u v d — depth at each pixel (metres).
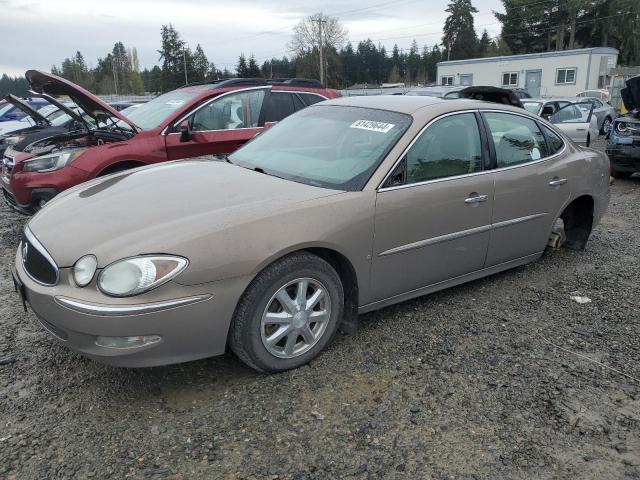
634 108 9.51
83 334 2.62
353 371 3.22
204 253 2.72
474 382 3.14
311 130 4.10
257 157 4.04
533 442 2.66
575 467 2.50
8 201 6.03
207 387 3.04
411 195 3.52
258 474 2.41
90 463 2.46
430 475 2.43
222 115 6.60
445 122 3.86
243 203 3.07
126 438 2.62
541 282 4.71
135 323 2.59
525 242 4.50
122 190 3.39
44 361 3.29
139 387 3.03
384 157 3.51
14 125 11.80
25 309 3.09
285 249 2.95
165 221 2.87
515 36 57.62
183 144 6.22
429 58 87.44
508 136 4.32
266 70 84.69
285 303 3.05
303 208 3.08
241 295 2.87
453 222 3.80
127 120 6.04
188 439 2.62
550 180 4.55
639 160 9.02
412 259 3.63
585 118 12.67
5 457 2.48
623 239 6.12
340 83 73.62
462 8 70.88
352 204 3.25
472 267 4.12
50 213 3.24
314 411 2.84
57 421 2.73
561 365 3.36
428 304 4.19
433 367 3.29
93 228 2.87
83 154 5.58
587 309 4.18
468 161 3.94
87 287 2.63
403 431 2.71
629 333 3.81
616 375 3.26
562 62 37.34
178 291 2.67
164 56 80.44
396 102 4.11
